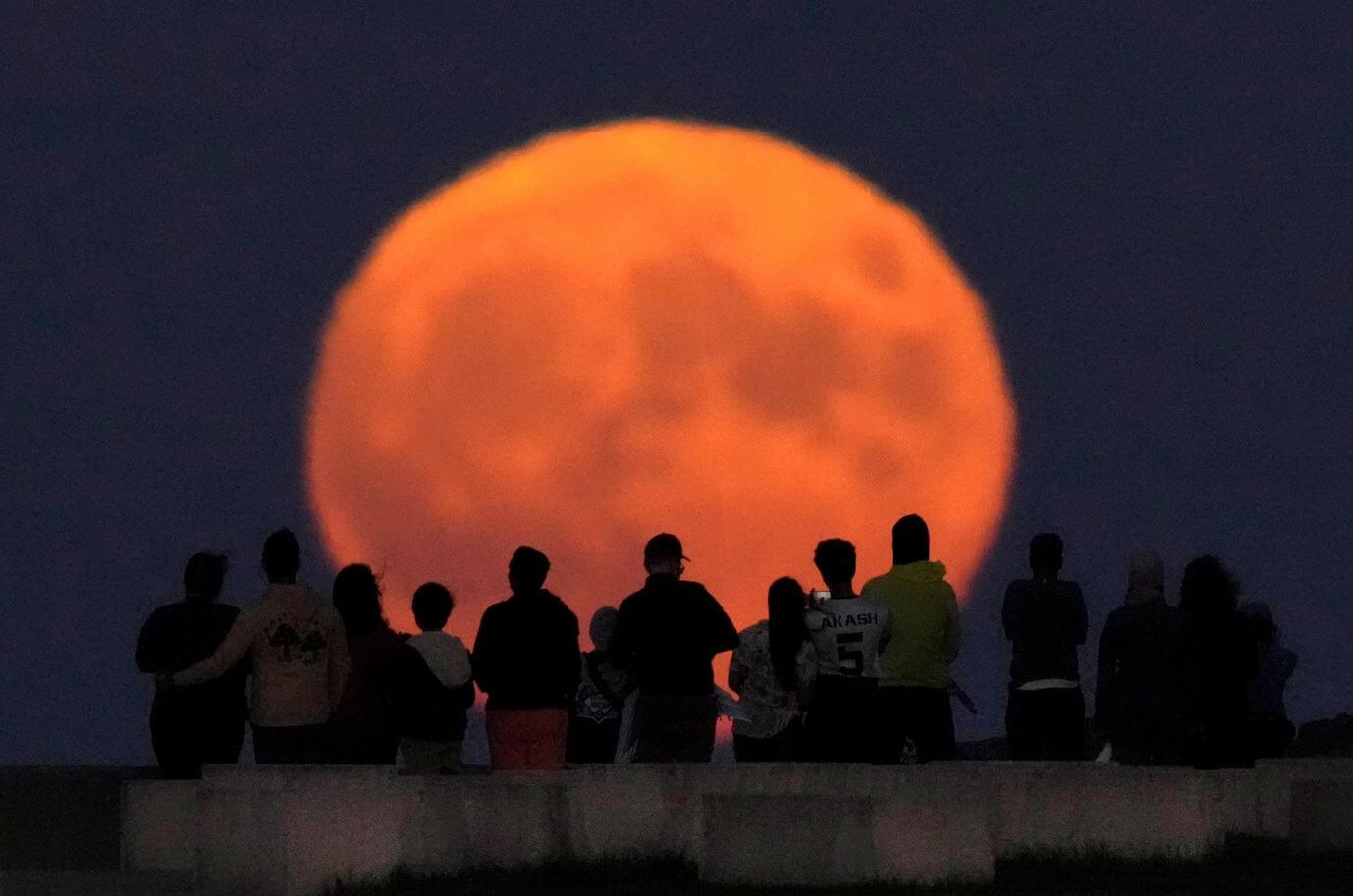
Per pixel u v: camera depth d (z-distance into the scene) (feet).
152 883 209.97
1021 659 261.65
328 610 232.32
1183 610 253.03
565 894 202.59
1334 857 242.58
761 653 234.79
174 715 241.55
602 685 251.39
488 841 218.59
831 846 205.57
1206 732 251.60
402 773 233.35
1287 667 274.98
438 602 237.66
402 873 212.64
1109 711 246.27
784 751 234.58
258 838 206.69
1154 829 235.81
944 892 203.62
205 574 244.42
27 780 329.31
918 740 241.76
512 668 229.45
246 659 237.66
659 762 230.48
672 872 216.13
